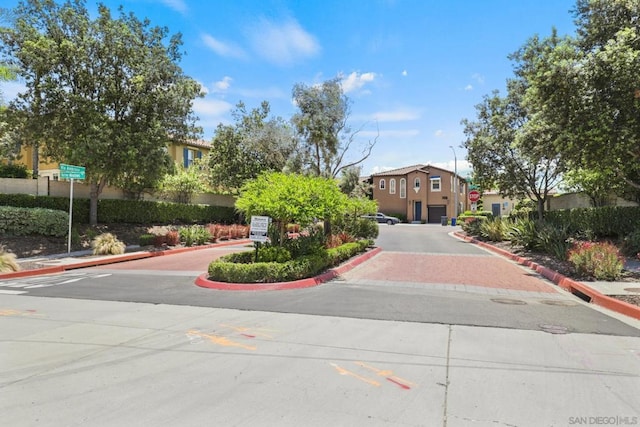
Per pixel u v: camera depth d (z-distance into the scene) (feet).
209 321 22.44
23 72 57.47
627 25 37.60
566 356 16.61
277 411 11.94
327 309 25.13
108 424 11.22
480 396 12.89
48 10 59.57
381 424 11.15
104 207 71.36
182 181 89.81
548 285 34.50
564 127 37.70
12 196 60.39
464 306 25.90
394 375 14.65
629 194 52.95
